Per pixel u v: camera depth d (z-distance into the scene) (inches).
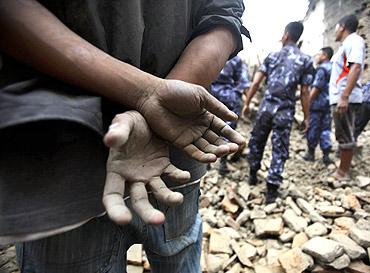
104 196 16.2
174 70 23.2
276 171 106.5
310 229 85.7
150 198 27.7
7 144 16.7
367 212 100.7
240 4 27.3
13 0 15.8
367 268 69.2
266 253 81.1
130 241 28.7
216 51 24.3
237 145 21.0
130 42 20.3
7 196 16.6
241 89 135.1
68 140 18.2
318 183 128.6
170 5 22.0
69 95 17.4
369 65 200.5
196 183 31.4
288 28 113.9
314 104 146.8
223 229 89.7
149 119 19.1
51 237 22.7
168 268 32.9
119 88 18.2
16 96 15.5
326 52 150.9
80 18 18.4
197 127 21.1
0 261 70.0
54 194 17.8
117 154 17.3
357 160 143.4
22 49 16.2
